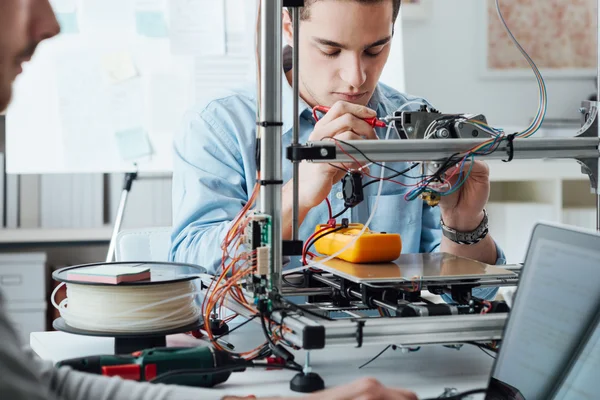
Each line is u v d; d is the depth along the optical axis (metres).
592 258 0.85
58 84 2.49
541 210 2.99
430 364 1.09
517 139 1.13
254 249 1.02
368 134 1.21
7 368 0.57
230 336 1.25
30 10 0.71
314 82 1.56
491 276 1.06
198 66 2.56
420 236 1.76
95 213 2.93
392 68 2.51
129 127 2.53
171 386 0.85
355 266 1.13
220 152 1.67
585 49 3.43
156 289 1.11
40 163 2.50
